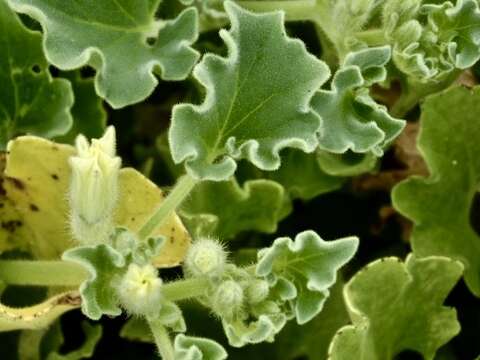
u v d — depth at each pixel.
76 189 0.24
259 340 0.23
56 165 0.27
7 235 0.29
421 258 0.29
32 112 0.29
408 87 0.32
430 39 0.28
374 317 0.28
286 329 0.32
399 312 0.29
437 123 0.31
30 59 0.29
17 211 0.28
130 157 0.35
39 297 0.30
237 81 0.25
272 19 0.25
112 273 0.23
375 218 0.34
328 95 0.26
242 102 0.25
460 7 0.28
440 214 0.31
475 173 0.32
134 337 0.31
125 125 0.35
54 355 0.30
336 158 0.32
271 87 0.25
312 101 0.26
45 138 0.29
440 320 0.30
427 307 0.30
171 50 0.27
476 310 0.33
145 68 0.27
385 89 0.34
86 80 0.32
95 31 0.27
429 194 0.31
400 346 0.30
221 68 0.25
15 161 0.27
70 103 0.29
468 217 0.32
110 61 0.27
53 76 0.32
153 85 0.27
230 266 0.24
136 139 0.35
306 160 0.33
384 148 0.32
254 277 0.24
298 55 0.25
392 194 0.31
